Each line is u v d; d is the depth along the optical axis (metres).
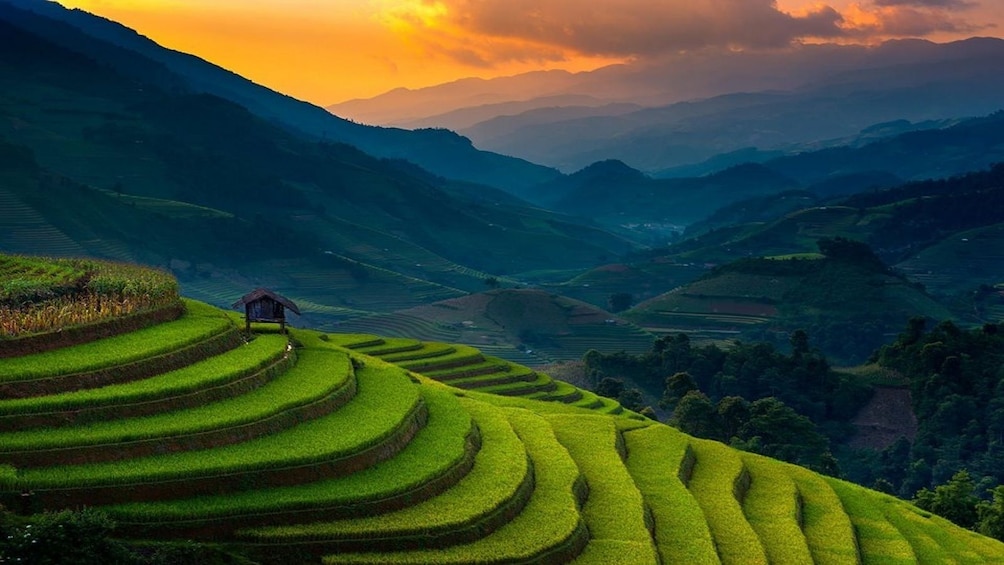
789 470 84.38
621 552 50.34
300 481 46.94
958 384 155.88
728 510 64.06
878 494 90.62
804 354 175.38
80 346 54.12
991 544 79.06
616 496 59.38
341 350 71.12
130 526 39.69
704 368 175.50
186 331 59.69
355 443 50.66
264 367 59.06
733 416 129.50
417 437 58.25
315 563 42.50
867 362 183.50
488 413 71.75
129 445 44.12
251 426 49.78
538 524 50.66
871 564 65.12
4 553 34.31
